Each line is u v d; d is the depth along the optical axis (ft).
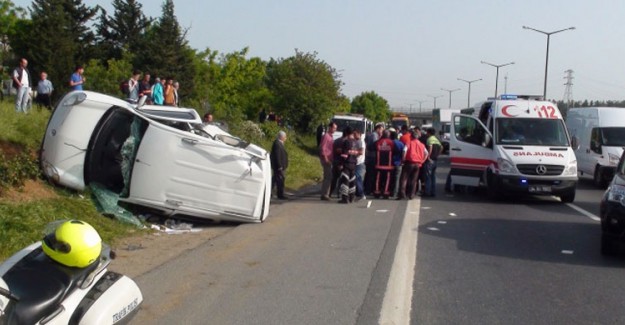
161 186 38.45
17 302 15.72
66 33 153.58
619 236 33.19
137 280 26.55
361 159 55.52
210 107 92.43
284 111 142.72
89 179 38.55
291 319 22.24
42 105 58.44
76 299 16.84
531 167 57.26
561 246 37.27
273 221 42.86
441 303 24.80
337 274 28.71
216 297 24.62
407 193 59.62
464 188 66.54
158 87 64.34
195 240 35.99
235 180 39.70
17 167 35.91
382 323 21.98
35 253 17.61
